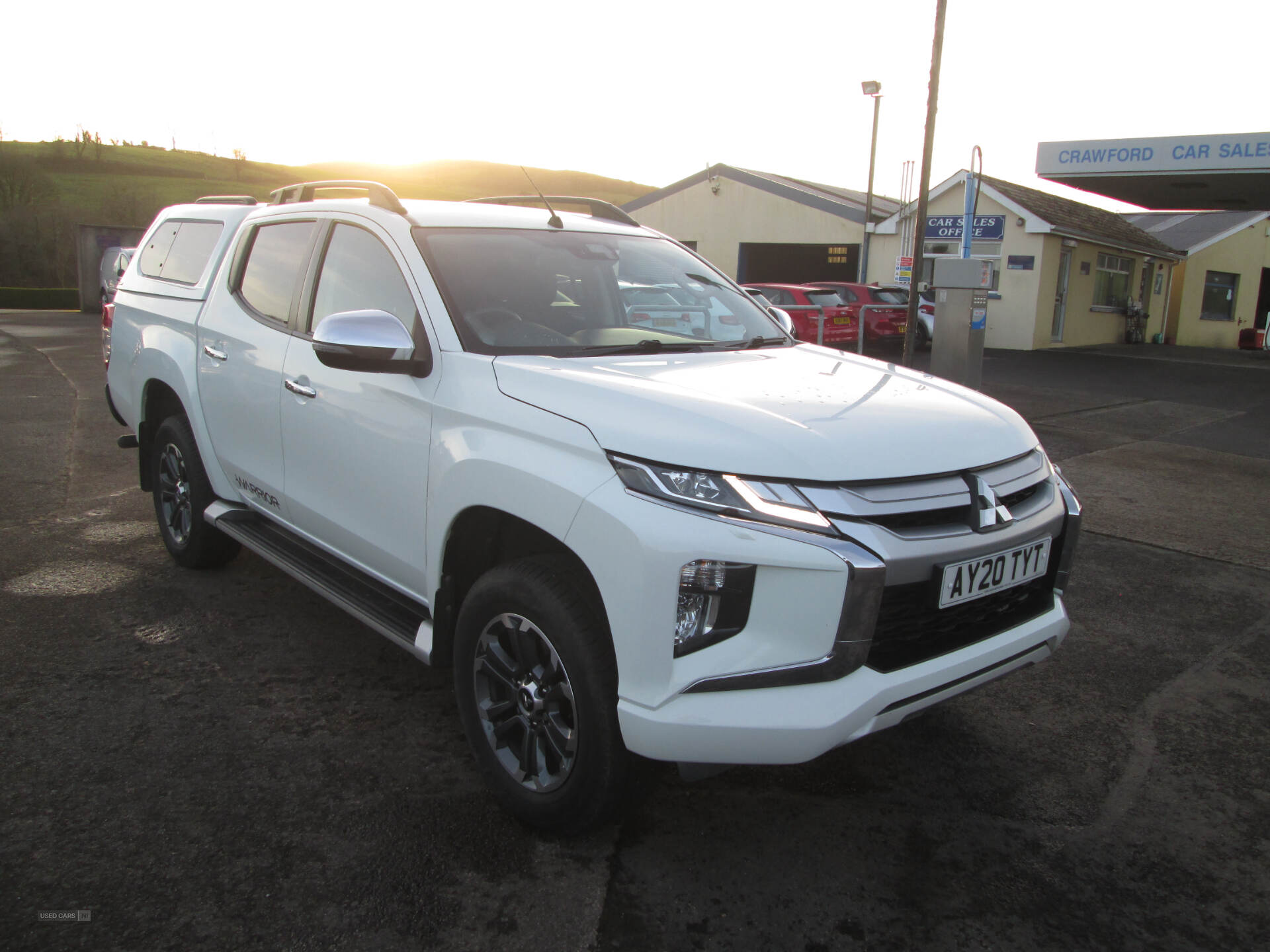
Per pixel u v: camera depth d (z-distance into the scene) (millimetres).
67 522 5285
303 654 3637
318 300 3402
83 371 12305
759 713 2074
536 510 2324
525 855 2447
